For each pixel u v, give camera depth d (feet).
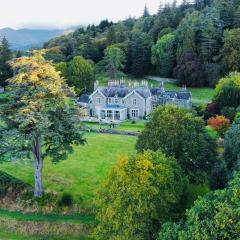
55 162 151.33
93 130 265.13
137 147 154.71
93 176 178.40
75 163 194.80
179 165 134.31
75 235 137.39
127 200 118.21
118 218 117.91
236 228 93.04
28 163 185.06
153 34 546.67
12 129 147.13
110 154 210.59
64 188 165.58
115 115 330.34
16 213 147.95
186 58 436.76
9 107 147.64
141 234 116.57
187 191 139.13
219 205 96.37
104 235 122.31
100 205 128.16
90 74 421.18
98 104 342.85
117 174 123.44
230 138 151.33
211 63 434.30
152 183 119.85
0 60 435.53
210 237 94.27
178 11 594.65
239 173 109.81
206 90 415.85
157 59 478.18
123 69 506.89
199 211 100.94
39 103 142.61
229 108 268.00
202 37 452.76
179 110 155.02
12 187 160.04
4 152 146.41
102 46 544.21
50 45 640.99
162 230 107.24
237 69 413.59
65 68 419.95
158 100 346.54
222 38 451.94
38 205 150.71
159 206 118.83
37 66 142.72
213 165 147.64
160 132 149.48
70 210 148.46
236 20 472.44
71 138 151.74
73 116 151.94
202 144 147.74
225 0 499.10
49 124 138.21
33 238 136.67
